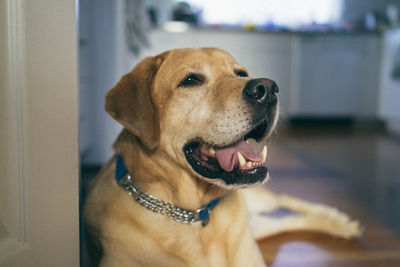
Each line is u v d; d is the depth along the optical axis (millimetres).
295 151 4340
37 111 914
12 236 884
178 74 1288
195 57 1334
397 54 5762
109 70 3168
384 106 6156
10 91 858
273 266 1681
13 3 843
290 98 6219
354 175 3301
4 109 853
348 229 1999
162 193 1251
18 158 878
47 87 941
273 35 6047
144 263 1213
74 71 1028
